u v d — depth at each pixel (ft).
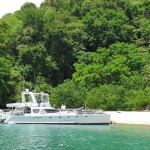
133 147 105.09
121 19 315.58
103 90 208.44
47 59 267.39
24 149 100.32
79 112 173.47
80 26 296.71
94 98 202.08
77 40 288.92
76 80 236.43
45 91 245.86
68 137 126.82
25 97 193.77
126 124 176.04
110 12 315.99
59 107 216.54
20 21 314.76
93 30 304.09
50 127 160.76
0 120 180.45
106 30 302.25
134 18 337.52
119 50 262.67
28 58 264.93
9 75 232.12
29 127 160.86
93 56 262.26
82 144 110.42
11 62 259.19
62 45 281.33
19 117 176.96
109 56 260.01
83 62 265.75
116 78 231.09
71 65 282.15
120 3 341.00
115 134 135.64
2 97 230.89
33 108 177.58
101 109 198.59
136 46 288.92
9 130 149.18
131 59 252.01
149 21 319.27
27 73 261.24
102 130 148.97
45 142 114.21
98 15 313.32
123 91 206.90
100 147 104.78
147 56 264.11
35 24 281.13
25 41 274.77
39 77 260.42
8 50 276.21
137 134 135.54
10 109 205.26
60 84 250.57
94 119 172.14
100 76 231.91
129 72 238.48
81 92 220.84
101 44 301.02
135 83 221.87
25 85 243.40
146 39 306.14
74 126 165.27
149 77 219.61
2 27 281.33
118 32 304.30
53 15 293.23
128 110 197.77
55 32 275.39
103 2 331.57
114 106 198.80
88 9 334.44
